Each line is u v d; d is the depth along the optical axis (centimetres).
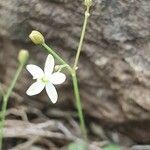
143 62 15
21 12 15
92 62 16
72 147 16
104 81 16
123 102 16
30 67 13
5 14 15
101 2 14
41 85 13
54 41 16
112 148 16
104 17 14
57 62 16
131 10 14
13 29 16
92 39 15
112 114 16
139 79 15
